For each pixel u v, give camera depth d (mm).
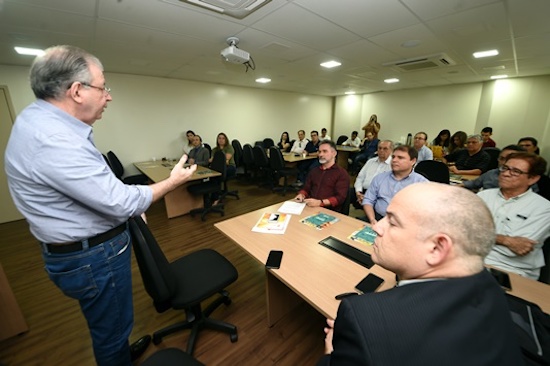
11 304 1477
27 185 813
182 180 1088
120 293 1048
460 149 4301
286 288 1612
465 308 401
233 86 5902
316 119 8203
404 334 387
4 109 3322
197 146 4586
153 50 2939
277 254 1209
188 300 1226
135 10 1867
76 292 944
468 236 462
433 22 2154
